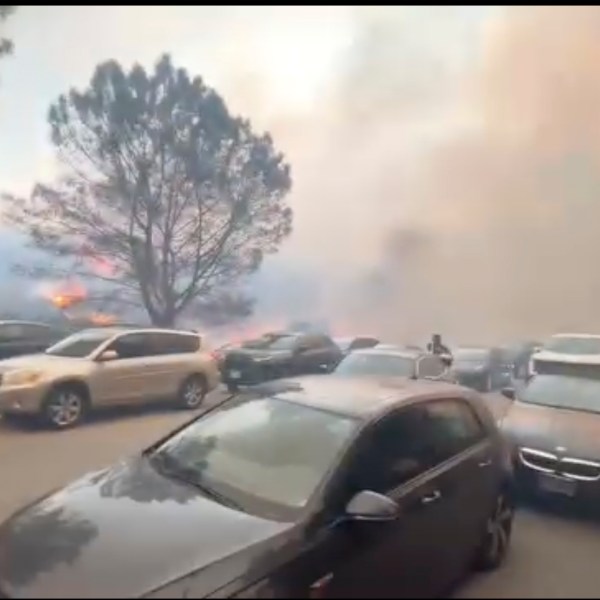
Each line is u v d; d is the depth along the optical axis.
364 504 3.51
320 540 3.39
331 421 4.19
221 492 3.81
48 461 8.08
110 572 3.05
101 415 11.55
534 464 6.61
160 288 24.88
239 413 4.62
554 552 5.48
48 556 3.24
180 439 4.57
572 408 7.28
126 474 4.15
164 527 3.41
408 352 11.81
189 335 12.74
